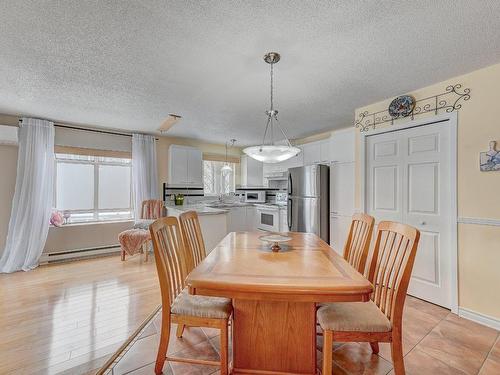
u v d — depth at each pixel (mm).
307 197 4117
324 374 1313
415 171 2670
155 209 4484
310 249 1804
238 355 1479
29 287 2877
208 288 1158
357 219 2008
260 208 5605
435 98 2477
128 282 3045
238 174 6211
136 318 2207
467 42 1776
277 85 2510
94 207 4414
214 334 1981
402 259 1331
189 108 3217
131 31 1653
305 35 1692
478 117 2189
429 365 1630
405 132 2760
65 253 3916
